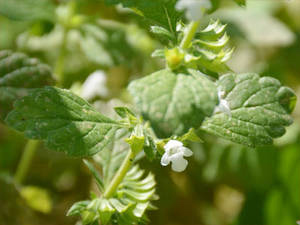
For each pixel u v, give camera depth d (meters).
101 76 0.26
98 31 0.27
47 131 0.17
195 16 0.15
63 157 0.30
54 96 0.17
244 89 0.18
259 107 0.18
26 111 0.17
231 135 0.17
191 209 0.31
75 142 0.17
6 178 0.24
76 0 0.27
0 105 0.19
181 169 0.16
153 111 0.14
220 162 0.29
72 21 0.27
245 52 0.38
